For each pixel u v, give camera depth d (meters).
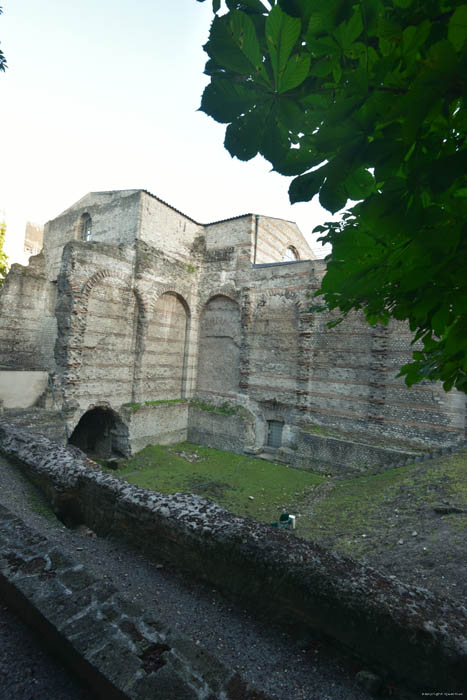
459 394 12.80
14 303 17.94
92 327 15.23
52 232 21.03
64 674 2.24
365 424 14.62
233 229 19.62
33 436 7.07
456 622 2.61
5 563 2.88
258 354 17.92
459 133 1.01
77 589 2.61
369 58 1.03
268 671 2.73
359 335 15.06
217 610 3.43
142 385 17.30
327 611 2.94
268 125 1.16
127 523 4.61
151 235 17.80
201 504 4.34
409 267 1.35
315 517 9.56
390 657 2.65
